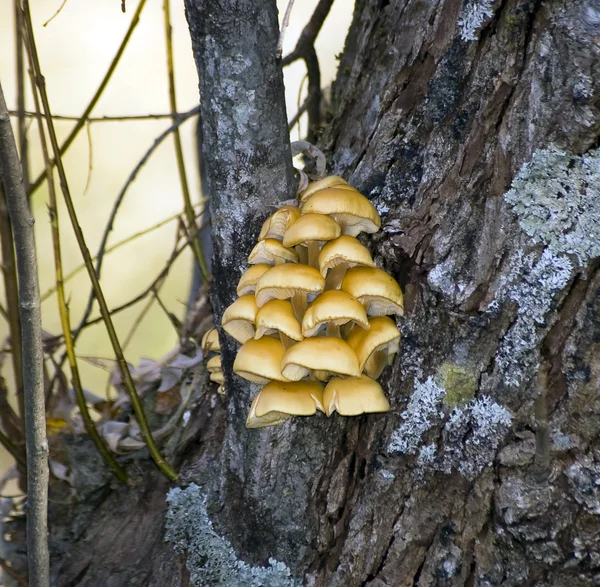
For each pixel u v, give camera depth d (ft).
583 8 3.74
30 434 3.98
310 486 4.16
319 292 4.02
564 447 3.88
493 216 3.89
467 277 3.91
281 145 3.97
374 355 4.04
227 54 3.85
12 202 3.79
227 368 4.17
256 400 4.00
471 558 4.01
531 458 3.91
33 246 3.85
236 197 4.00
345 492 4.16
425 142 3.99
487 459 3.96
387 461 4.08
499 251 3.88
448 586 4.03
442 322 3.98
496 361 3.93
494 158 3.89
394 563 4.09
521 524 3.94
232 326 4.10
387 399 4.08
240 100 3.90
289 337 3.98
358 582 4.12
